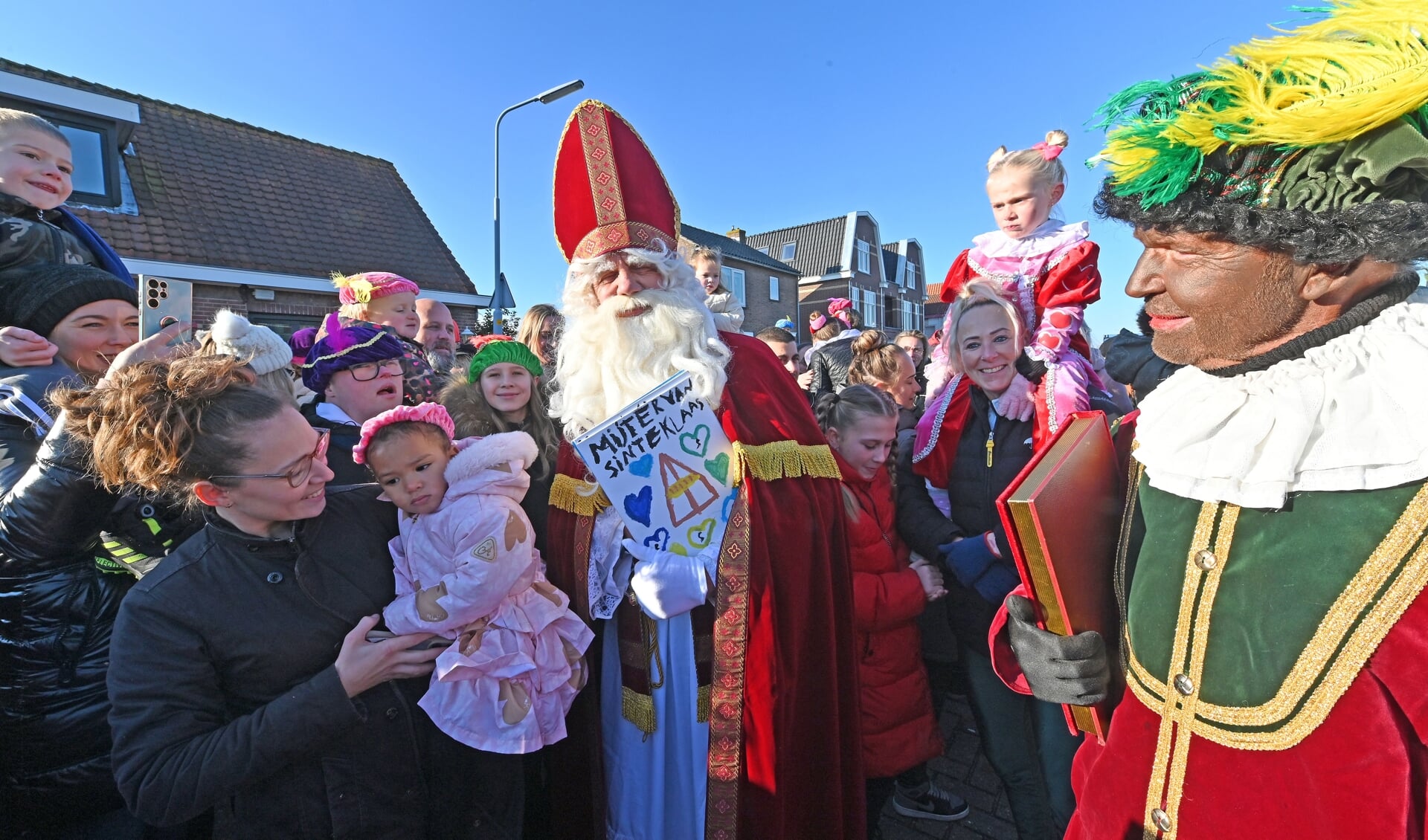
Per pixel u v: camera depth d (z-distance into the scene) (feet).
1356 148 2.35
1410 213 2.30
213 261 32.27
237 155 37.93
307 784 4.26
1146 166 2.77
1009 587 6.21
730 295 13.58
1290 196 2.51
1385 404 2.44
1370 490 2.46
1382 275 2.55
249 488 3.99
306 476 4.17
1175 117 2.71
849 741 5.87
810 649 5.56
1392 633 2.39
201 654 4.02
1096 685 3.36
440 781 4.82
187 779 3.72
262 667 4.15
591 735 5.51
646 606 5.05
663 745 5.43
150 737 3.79
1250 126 2.45
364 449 4.82
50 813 5.34
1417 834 2.35
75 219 8.21
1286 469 2.56
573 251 6.49
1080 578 3.41
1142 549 3.25
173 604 3.98
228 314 6.56
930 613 8.07
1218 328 2.78
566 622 5.35
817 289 112.57
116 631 3.97
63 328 6.04
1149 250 3.04
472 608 4.50
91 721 5.37
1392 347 2.49
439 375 9.46
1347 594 2.46
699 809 5.35
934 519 7.22
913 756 7.30
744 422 5.67
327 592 4.42
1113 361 9.47
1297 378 2.66
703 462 5.38
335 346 6.69
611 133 6.28
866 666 7.25
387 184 44.62
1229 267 2.68
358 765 4.36
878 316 120.16
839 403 7.48
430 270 41.50
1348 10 2.43
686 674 5.38
